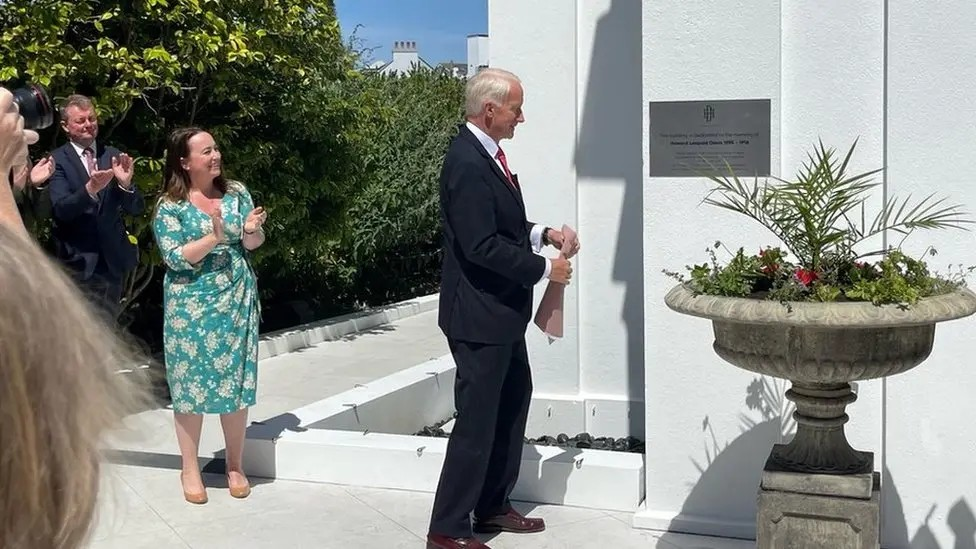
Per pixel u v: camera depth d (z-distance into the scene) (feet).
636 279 18.74
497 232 12.59
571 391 19.29
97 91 23.84
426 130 43.57
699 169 13.55
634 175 18.48
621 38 18.26
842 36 12.96
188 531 14.35
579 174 18.81
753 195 11.05
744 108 13.29
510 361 13.55
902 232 11.48
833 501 10.19
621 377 19.07
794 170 13.24
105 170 16.93
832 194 11.04
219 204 15.81
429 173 42.06
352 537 14.10
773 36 13.07
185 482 15.65
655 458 14.21
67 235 17.88
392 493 15.96
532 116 18.85
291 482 16.58
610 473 14.89
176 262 15.23
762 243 13.41
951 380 12.75
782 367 9.77
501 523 14.10
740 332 9.96
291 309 36.65
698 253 13.69
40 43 22.33
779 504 10.36
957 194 12.55
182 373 15.42
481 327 12.57
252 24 26.84
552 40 18.57
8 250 2.99
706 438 13.93
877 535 10.14
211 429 20.52
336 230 32.53
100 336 3.20
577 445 18.65
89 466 3.12
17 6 22.58
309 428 17.49
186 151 15.61
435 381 21.65
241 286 15.74
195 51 24.56
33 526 2.95
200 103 27.55
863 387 13.14
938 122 12.54
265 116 29.63
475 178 12.30
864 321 9.16
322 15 29.91
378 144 40.68
